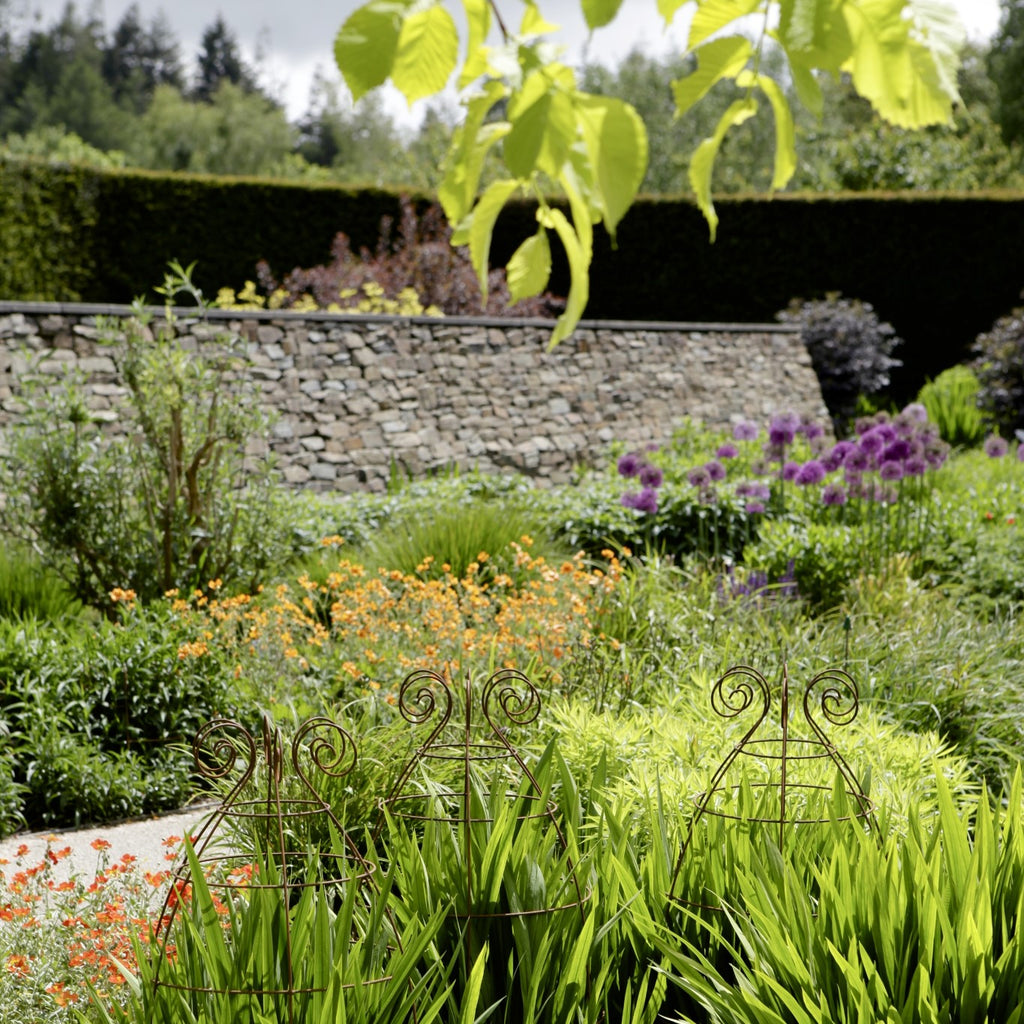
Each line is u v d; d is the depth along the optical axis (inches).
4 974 108.3
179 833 172.9
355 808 135.9
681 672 188.9
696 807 106.5
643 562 312.8
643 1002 83.6
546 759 103.8
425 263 613.0
